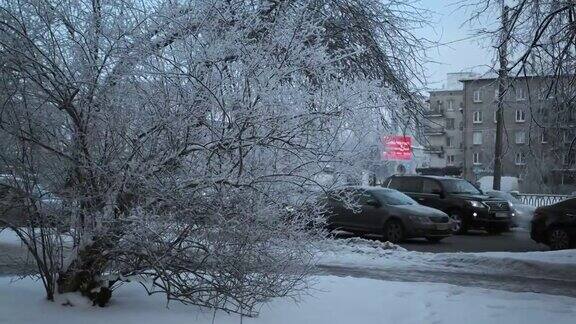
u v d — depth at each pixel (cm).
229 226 552
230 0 568
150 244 552
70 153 559
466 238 1798
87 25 548
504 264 1129
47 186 571
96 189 562
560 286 956
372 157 629
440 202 1939
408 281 953
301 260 603
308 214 594
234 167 557
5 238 768
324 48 588
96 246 573
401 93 1100
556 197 2747
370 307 684
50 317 555
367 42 1023
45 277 606
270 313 617
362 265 1111
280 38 565
